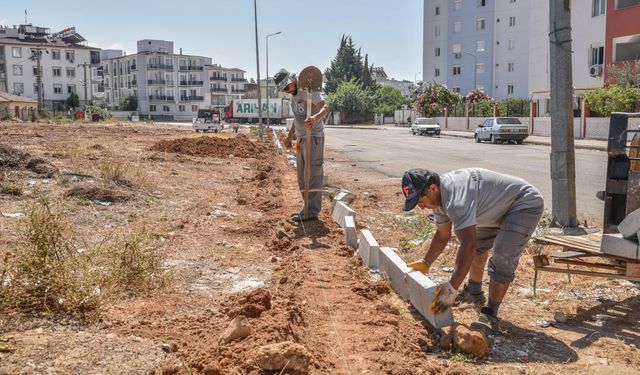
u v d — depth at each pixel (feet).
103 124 184.03
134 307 15.34
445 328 14.74
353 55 346.54
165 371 11.24
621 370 13.14
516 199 15.03
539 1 148.56
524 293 18.56
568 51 28.86
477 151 90.22
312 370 11.91
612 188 18.19
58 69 320.50
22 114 216.33
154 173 43.96
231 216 29.50
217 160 60.23
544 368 13.16
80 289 14.38
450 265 21.80
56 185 32.91
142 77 377.50
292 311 14.46
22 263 14.53
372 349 13.25
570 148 28.99
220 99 425.28
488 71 236.22
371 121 287.89
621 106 101.91
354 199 36.78
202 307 15.75
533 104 139.23
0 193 28.94
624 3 116.47
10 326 12.76
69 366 11.11
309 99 26.66
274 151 79.25
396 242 25.76
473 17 237.25
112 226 24.76
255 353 11.68
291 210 30.53
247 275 19.16
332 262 20.72
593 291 18.69
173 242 23.17
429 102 207.00
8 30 333.21
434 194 14.65
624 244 15.64
